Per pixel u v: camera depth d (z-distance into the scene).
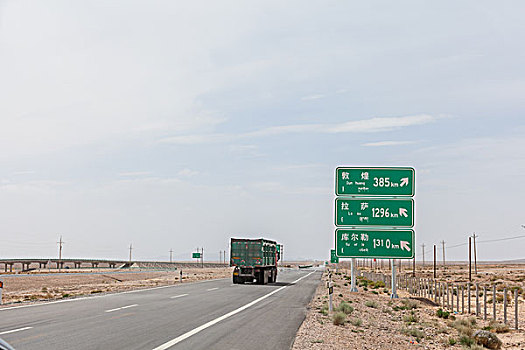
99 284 52.03
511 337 19.45
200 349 11.42
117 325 15.01
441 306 31.83
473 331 19.64
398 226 29.25
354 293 36.31
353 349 13.09
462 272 113.44
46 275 69.50
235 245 42.34
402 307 28.83
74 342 11.82
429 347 15.93
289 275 73.31
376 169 29.73
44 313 17.91
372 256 29.09
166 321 16.31
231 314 18.94
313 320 18.25
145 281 54.41
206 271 108.56
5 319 16.05
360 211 29.52
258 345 12.29
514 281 68.00
